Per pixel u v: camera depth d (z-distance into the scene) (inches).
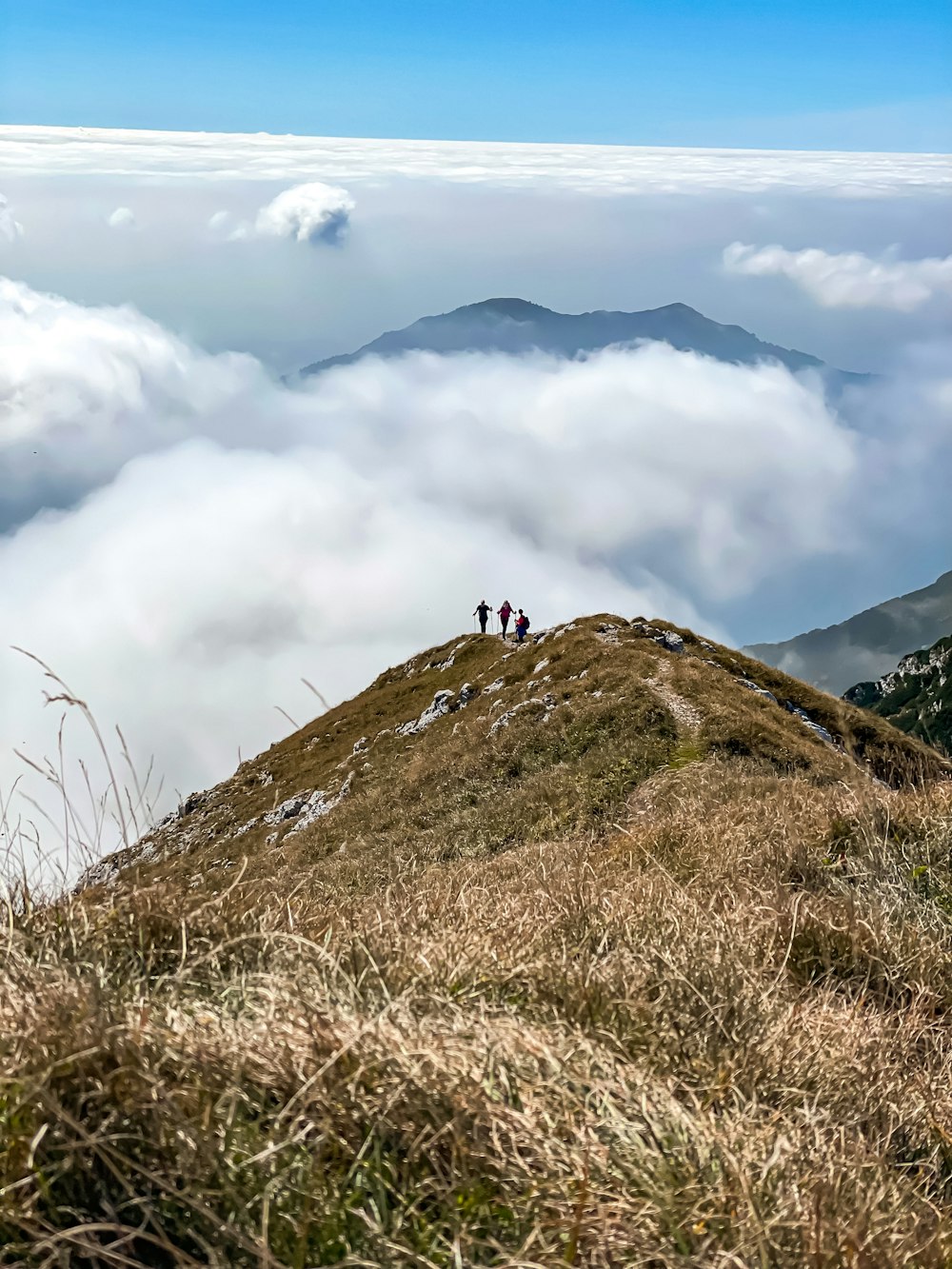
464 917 245.8
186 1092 125.6
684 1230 120.4
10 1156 111.6
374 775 1860.2
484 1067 141.8
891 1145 167.5
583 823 971.9
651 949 214.7
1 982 152.1
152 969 182.4
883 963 243.8
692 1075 167.5
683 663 1579.7
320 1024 145.2
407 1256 107.7
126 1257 101.8
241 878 237.0
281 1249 107.6
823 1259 118.3
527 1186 121.3
